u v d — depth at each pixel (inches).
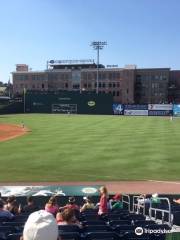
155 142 2015.3
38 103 5002.5
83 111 4950.8
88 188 940.6
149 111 4842.5
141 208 751.1
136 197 855.1
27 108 5024.6
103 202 634.2
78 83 7396.7
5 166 1411.2
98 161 1498.5
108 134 2391.7
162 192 1040.8
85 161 1499.8
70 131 2583.7
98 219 555.8
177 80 7140.8
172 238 372.8
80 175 1263.5
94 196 871.1
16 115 4505.4
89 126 2962.6
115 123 3277.6
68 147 1847.9
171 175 1266.0
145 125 3085.6
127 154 1648.6
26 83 7618.1
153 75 7101.4
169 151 1723.7
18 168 1375.5
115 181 1181.1
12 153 1695.4
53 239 177.6
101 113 4945.9
